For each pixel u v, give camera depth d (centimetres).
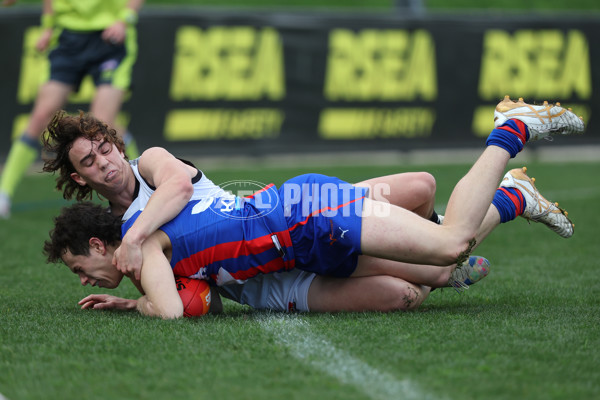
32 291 1449
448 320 1105
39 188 3306
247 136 3894
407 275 1205
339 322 1100
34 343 993
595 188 3159
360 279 1191
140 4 2455
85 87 3472
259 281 1214
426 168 3784
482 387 811
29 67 3547
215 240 1138
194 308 1151
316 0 5475
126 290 1477
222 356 926
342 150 4019
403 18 4041
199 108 3806
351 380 838
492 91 4156
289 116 3947
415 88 4078
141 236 1119
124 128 3666
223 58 3825
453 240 1103
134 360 911
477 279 1241
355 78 4009
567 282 1497
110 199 1206
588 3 5591
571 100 4247
